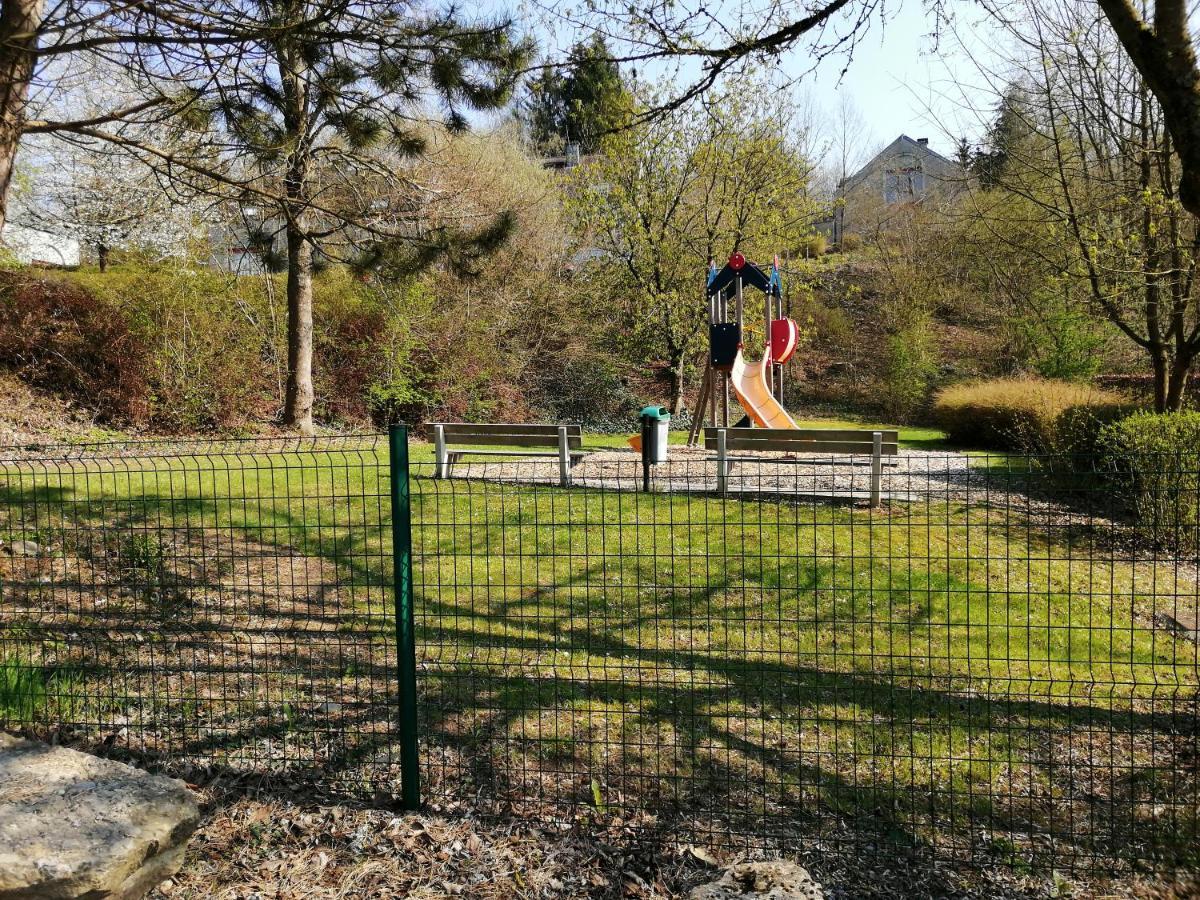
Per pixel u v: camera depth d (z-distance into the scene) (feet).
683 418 70.90
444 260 34.04
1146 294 32.71
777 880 7.88
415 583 19.12
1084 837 9.61
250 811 10.14
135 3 16.33
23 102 18.33
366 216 34.06
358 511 25.49
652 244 67.36
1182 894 8.53
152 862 8.32
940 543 21.99
